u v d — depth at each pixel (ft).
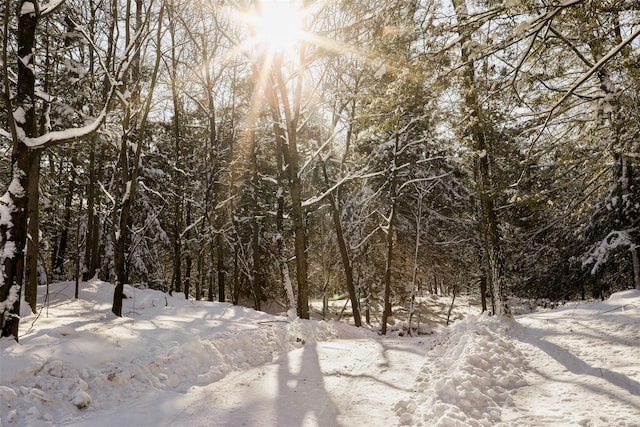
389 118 29.14
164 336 28.07
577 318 31.91
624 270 54.44
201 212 84.99
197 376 23.70
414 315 90.48
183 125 79.61
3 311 22.31
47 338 23.16
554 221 59.62
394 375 25.30
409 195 76.02
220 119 83.41
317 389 22.09
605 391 18.57
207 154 79.10
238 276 85.56
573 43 22.79
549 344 26.58
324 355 31.58
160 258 92.32
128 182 37.50
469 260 84.84
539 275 61.46
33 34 26.13
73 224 73.72
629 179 47.06
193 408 18.72
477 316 36.96
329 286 88.79
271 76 52.54
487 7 24.59
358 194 79.41
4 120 42.91
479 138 33.73
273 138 77.36
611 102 25.04
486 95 23.61
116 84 34.55
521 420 16.51
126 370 21.20
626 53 22.98
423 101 27.27
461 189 74.13
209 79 71.36
